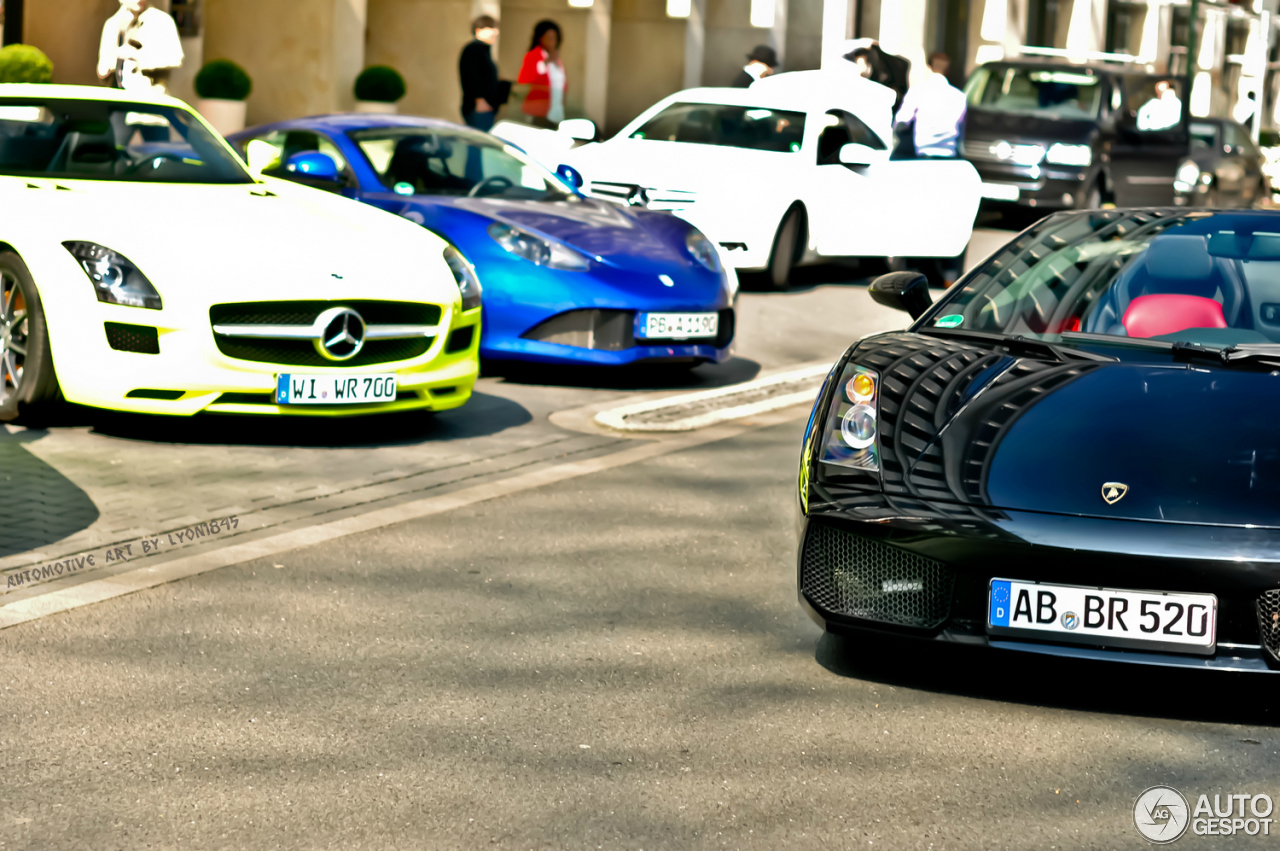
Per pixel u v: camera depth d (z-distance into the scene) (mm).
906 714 4117
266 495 6223
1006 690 4312
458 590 5125
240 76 17453
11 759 3643
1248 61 45562
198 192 7641
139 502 5984
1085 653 3965
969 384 4480
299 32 20047
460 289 7535
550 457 7254
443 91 22609
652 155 13094
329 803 3465
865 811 3500
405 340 7301
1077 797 3609
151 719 3928
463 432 7707
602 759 3766
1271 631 3867
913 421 4379
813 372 9859
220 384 6750
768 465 7254
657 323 8953
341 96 20297
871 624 4215
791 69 32594
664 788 3600
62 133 7887
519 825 3383
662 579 5348
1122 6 41250
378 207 9195
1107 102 20797
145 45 15211
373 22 22656
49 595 4855
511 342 8875
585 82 26891
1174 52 42406
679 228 9695
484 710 4070
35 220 7020
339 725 3936
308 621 4746
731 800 3543
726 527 6094
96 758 3670
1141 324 4871
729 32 30938
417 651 4520
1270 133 43469
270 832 3311
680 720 4043
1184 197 22062
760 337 11383
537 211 9328
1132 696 4273
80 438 6996
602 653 4559
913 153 17578
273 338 6891
